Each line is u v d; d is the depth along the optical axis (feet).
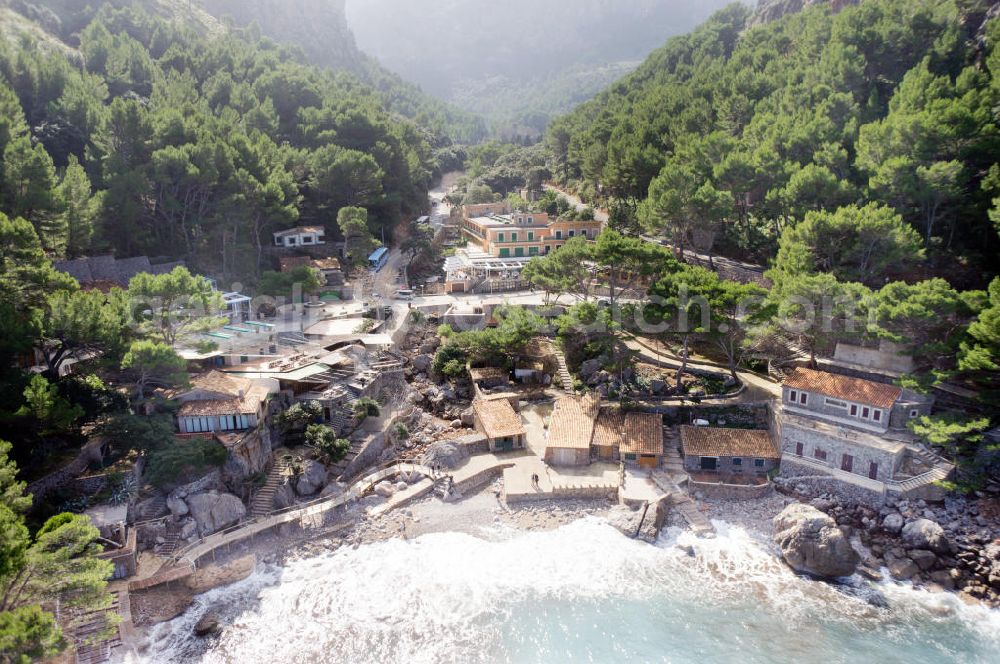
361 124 446.19
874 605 157.89
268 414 214.07
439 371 261.85
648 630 150.61
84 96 341.41
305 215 386.32
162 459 178.19
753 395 225.97
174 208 292.20
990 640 146.92
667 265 240.94
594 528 185.37
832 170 276.21
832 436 192.85
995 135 236.02
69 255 267.80
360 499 196.54
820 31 410.72
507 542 180.04
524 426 234.17
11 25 476.13
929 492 180.86
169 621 151.53
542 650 144.66
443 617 153.99
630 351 254.06
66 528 123.34
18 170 233.55
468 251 398.21
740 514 189.57
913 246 217.77
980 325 173.17
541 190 536.83
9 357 169.99
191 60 517.14
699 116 376.48
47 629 106.42
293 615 154.30
